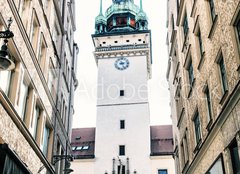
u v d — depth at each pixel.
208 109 20.45
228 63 16.00
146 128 60.53
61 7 32.28
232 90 15.24
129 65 68.00
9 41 16.44
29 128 19.56
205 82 20.55
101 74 67.31
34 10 21.50
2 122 14.80
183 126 28.33
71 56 37.97
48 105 24.77
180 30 29.45
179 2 30.58
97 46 70.56
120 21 76.25
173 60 34.47
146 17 76.00
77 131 67.12
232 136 15.45
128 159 57.41
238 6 14.76
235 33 15.38
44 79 23.09
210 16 19.94
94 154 59.16
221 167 16.84
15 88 17.09
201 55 22.16
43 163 22.06
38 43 22.16
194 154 23.77
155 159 57.12
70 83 36.31
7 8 15.98
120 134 60.19
